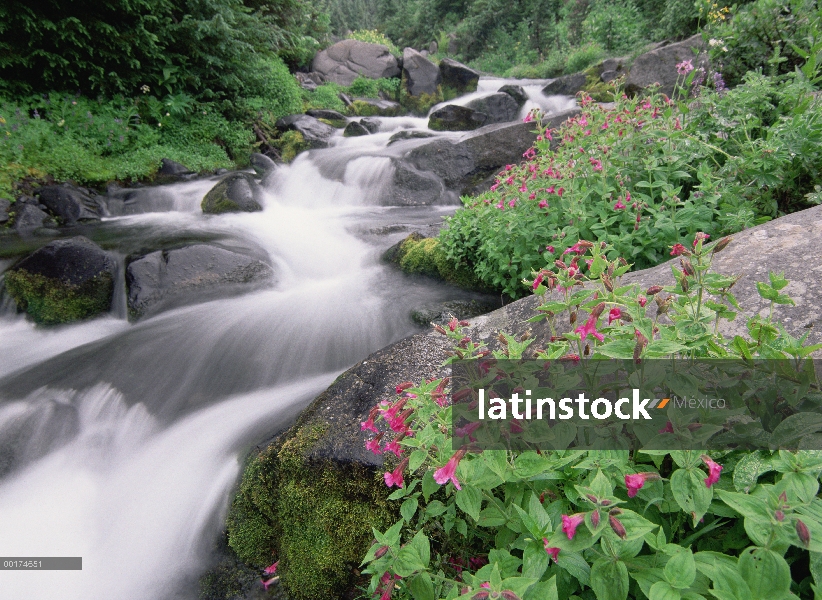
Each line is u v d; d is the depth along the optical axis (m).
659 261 3.40
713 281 1.48
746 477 1.23
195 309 5.12
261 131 12.34
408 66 17.66
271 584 2.38
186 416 3.59
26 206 7.28
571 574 1.31
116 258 5.54
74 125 9.32
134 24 10.21
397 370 2.73
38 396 3.88
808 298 2.04
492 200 5.02
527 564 1.25
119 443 3.45
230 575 2.47
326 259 6.23
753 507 1.10
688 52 8.21
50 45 9.42
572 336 1.48
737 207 3.33
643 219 3.54
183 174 9.84
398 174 9.27
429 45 30.95
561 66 19.00
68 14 9.38
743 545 1.28
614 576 1.17
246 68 12.70
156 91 11.04
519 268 4.07
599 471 1.25
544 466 1.34
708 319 1.52
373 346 4.28
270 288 5.60
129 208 8.27
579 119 5.01
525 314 2.81
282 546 2.39
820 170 3.46
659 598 1.06
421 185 9.18
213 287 5.40
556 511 1.40
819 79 3.95
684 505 1.18
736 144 3.98
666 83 8.36
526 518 1.33
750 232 2.62
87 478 3.20
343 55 18.73
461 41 27.84
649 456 1.46
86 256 5.29
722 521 1.40
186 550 2.64
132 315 5.08
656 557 1.19
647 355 1.34
